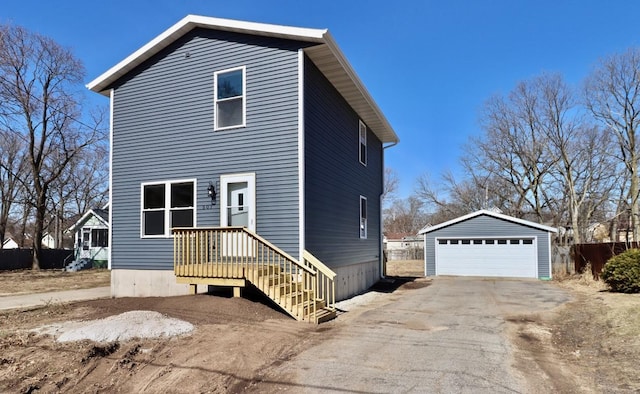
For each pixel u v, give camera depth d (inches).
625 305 377.4
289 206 402.3
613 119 1286.9
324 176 462.0
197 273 379.9
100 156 1622.8
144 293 459.5
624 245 634.2
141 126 474.9
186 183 448.8
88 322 300.8
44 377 203.0
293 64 409.7
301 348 257.9
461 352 249.9
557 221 1465.3
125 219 475.5
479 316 375.6
